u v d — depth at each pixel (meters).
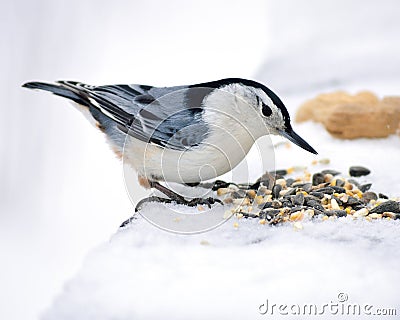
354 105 11.12
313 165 9.91
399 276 6.09
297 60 14.86
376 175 9.41
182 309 5.58
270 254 6.57
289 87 13.74
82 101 8.66
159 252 6.59
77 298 5.72
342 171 9.64
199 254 6.56
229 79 8.34
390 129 10.88
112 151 8.66
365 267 6.28
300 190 8.41
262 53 15.90
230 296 5.75
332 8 16.23
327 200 8.16
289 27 16.27
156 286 5.90
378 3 16.03
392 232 7.20
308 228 7.25
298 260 6.43
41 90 8.73
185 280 6.01
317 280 6.02
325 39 15.55
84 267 6.25
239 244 6.87
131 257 6.45
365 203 8.23
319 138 11.12
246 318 5.49
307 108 11.83
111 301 5.67
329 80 13.91
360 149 10.55
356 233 7.18
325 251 6.64
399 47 14.68
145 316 5.52
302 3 16.44
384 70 14.05
